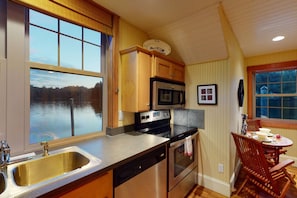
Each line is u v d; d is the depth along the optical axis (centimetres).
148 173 138
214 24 179
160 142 154
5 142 104
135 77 170
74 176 89
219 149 217
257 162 175
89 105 173
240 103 284
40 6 119
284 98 326
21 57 124
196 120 238
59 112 148
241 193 212
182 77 245
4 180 90
